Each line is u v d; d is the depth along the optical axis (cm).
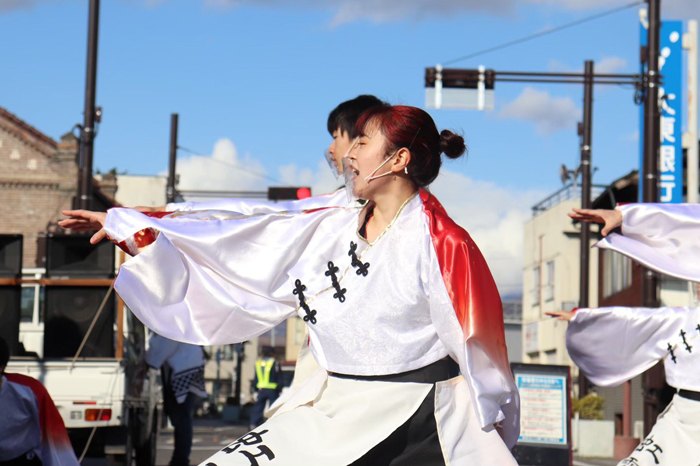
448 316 343
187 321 394
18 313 1210
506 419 356
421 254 348
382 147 354
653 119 1884
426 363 347
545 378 1094
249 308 389
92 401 1082
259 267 380
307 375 475
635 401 2912
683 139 2214
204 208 478
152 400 1262
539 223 4581
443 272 344
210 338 394
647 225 525
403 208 356
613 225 523
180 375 1091
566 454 1080
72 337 1181
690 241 522
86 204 1908
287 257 374
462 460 342
